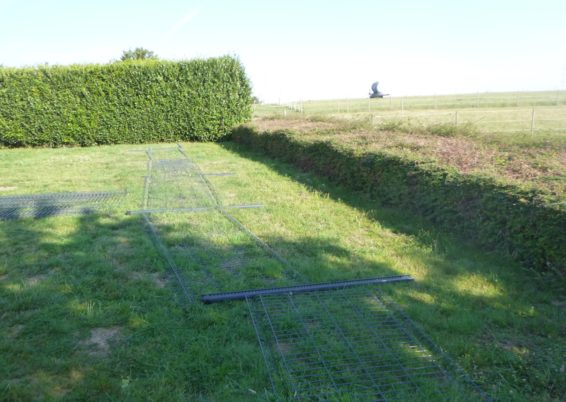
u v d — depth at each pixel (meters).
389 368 2.64
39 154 14.21
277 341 2.89
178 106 17.45
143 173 9.79
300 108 33.22
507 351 2.82
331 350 2.82
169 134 17.77
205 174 9.57
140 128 17.45
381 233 5.35
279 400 2.32
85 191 7.80
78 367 2.63
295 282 3.92
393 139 8.11
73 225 5.62
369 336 2.99
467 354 2.76
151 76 17.08
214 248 4.82
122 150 15.03
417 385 2.49
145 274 4.11
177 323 3.16
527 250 3.94
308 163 9.34
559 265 3.60
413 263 4.31
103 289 3.72
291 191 7.75
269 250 4.73
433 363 2.69
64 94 16.56
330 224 5.74
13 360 2.70
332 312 3.35
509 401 2.34
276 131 11.59
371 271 4.13
